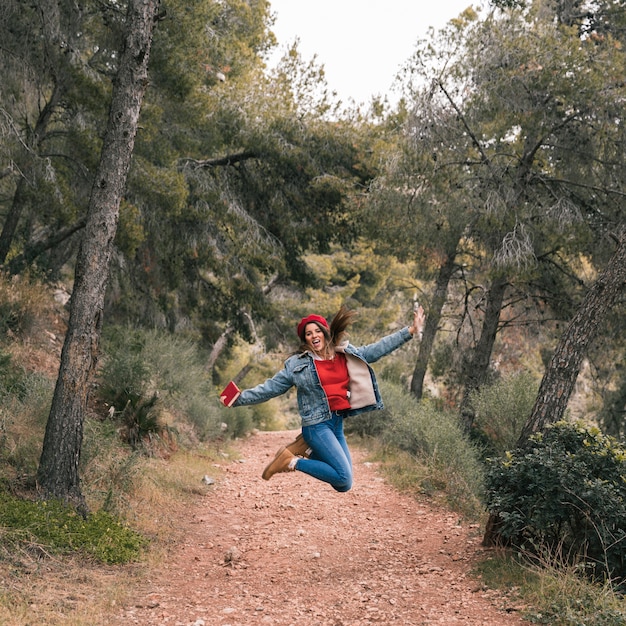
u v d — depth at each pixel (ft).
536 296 56.85
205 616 20.24
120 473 32.32
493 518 27.40
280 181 66.49
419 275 68.74
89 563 23.36
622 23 52.60
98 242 27.61
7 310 46.65
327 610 21.16
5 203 66.49
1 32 42.55
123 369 43.14
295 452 19.89
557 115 47.88
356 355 19.58
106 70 48.21
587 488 23.07
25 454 29.45
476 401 49.83
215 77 57.21
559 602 20.62
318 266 101.24
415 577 24.71
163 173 48.88
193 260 69.21
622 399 69.77
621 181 49.67
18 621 17.39
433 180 49.26
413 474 41.96
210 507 35.55
